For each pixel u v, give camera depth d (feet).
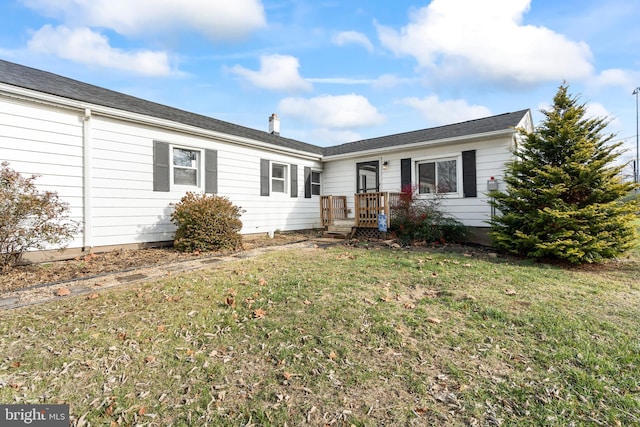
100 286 13.10
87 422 5.69
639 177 66.44
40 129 17.72
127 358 7.75
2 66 19.54
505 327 9.48
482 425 5.71
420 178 31.01
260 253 21.18
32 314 9.93
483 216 26.53
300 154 35.50
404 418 5.88
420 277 14.69
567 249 17.58
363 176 35.70
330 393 6.60
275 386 6.82
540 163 20.18
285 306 10.98
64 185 18.66
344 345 8.47
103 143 20.45
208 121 29.96
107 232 20.72
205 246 21.62
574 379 6.99
